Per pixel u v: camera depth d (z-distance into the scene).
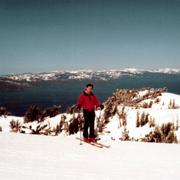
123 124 18.11
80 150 8.41
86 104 9.54
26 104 159.00
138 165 7.16
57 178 5.81
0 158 7.14
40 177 5.80
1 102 180.62
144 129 16.73
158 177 6.26
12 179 5.56
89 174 6.24
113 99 26.50
